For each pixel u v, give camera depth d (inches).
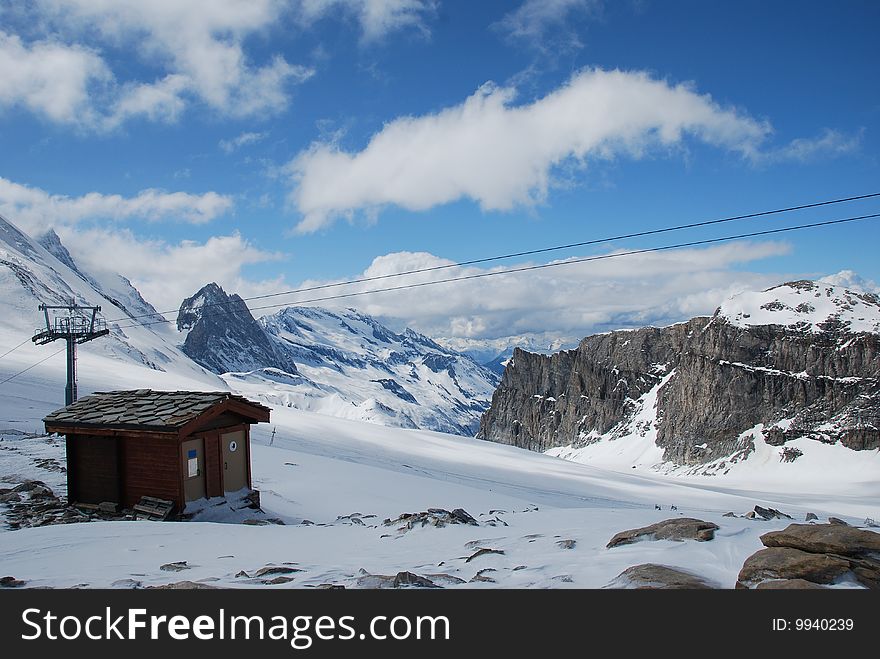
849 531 340.2
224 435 861.8
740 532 421.7
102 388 3666.3
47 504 844.6
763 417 7111.2
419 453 3722.9
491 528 631.2
